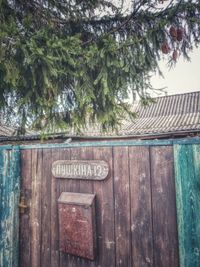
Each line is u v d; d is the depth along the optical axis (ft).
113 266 5.23
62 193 6.06
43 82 9.82
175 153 4.70
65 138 27.27
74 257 5.78
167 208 4.73
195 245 4.30
